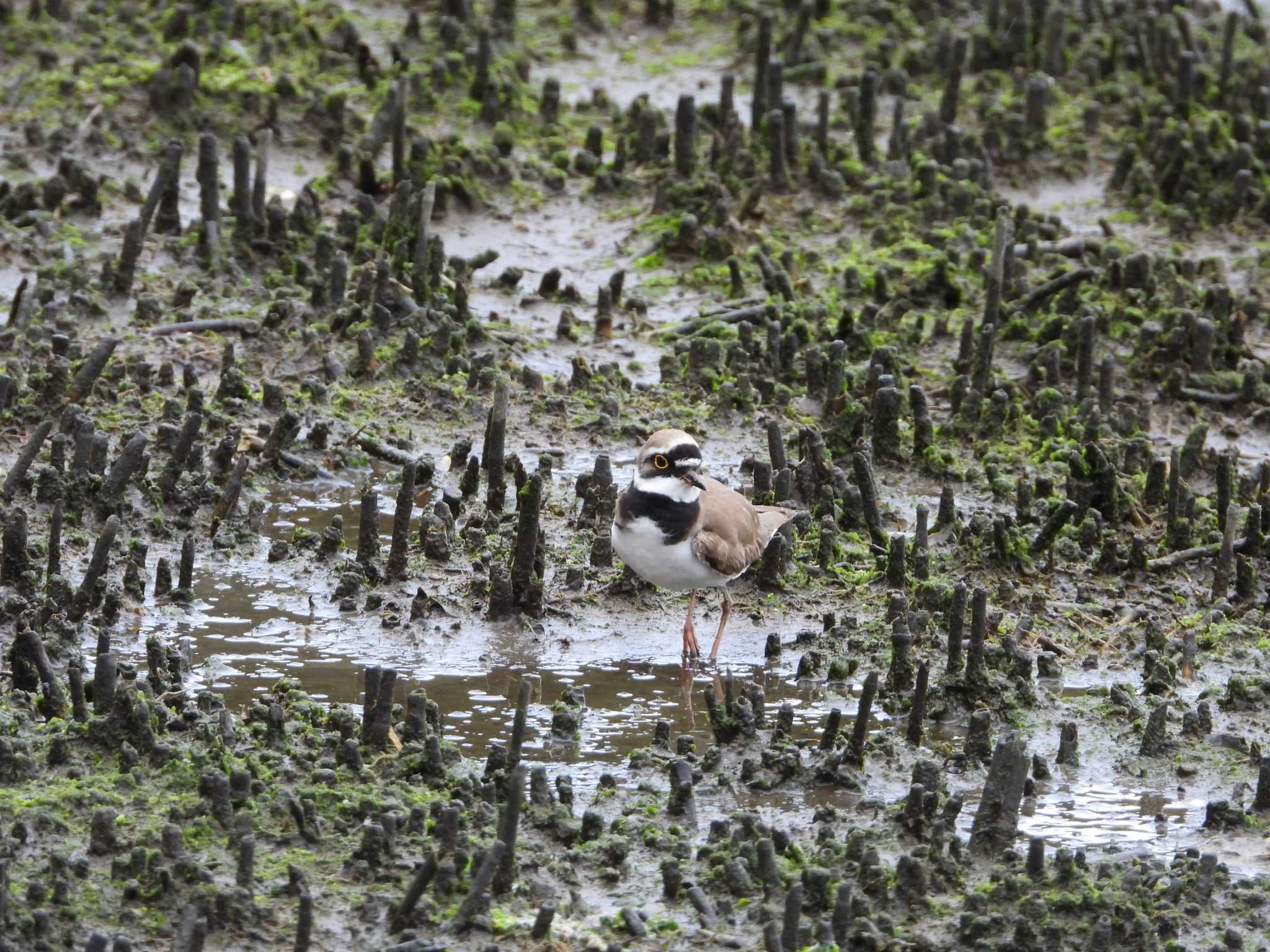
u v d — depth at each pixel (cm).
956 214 2384
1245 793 1231
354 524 1612
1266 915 1063
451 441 1794
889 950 991
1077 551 1609
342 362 1891
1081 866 1078
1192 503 1648
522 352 2000
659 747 1232
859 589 1520
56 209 2206
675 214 2359
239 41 2741
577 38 3041
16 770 1094
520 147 2566
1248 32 3167
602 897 1055
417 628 1408
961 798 1199
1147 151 2623
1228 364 2070
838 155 2538
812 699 1345
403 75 2662
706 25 3128
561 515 1641
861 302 2166
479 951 984
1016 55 2944
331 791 1102
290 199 2314
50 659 1280
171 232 2175
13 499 1520
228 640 1370
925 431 1775
